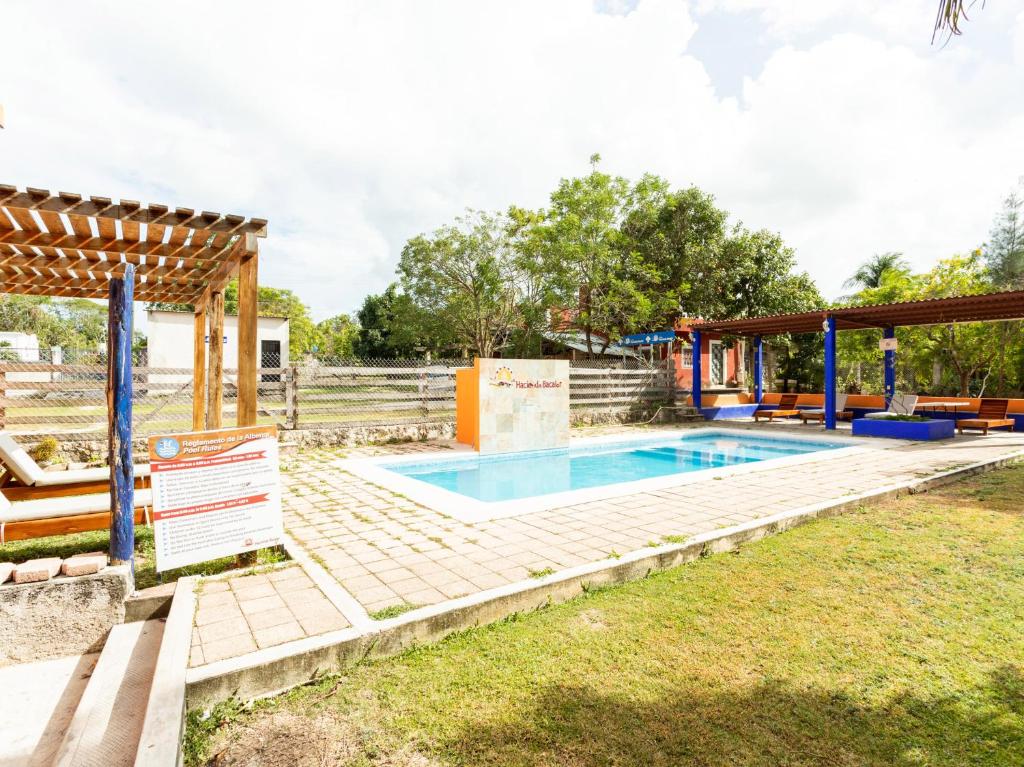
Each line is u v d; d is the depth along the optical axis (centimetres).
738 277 2161
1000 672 260
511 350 2475
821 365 2261
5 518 363
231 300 2947
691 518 516
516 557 407
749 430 1416
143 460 778
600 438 1223
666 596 355
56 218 438
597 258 2008
